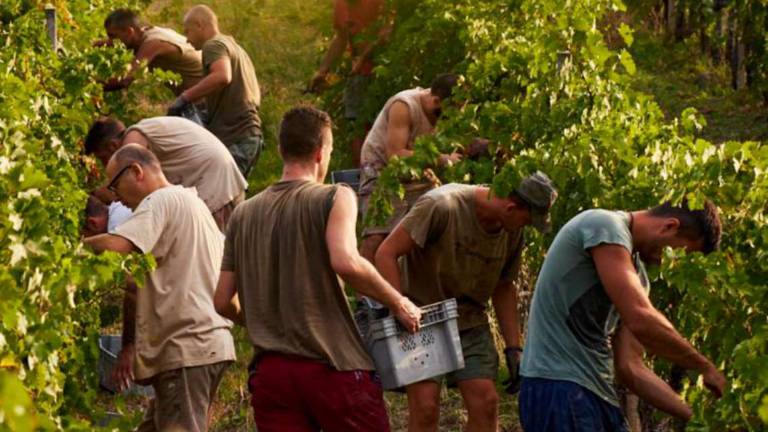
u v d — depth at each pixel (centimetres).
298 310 1077
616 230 1012
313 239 1080
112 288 1253
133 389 1527
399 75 1966
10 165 938
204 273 1241
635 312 988
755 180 1089
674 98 2641
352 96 2097
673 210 1020
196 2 2648
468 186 1216
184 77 2036
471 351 1233
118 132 1606
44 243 852
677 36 2886
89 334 1172
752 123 2502
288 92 2680
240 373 1675
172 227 1227
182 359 1216
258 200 1108
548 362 1034
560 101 1309
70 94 1573
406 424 1527
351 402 1077
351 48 2036
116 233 1194
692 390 1005
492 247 1210
